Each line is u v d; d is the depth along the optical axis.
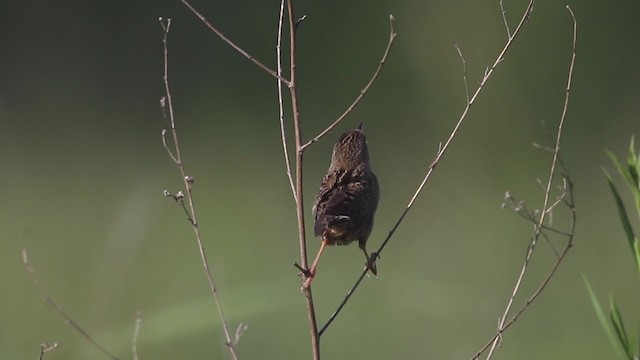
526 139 15.64
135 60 18.05
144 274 12.38
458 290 12.14
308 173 15.65
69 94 17.62
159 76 17.89
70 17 18.17
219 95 17.56
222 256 13.27
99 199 14.79
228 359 9.88
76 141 16.58
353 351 11.41
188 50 18.03
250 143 16.55
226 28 18.03
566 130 15.93
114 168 15.80
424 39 16.62
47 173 15.59
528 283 12.20
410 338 11.49
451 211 14.10
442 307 11.90
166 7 18.20
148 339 9.64
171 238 13.67
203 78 17.80
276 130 16.78
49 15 18.12
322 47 17.61
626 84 16.52
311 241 13.52
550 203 13.98
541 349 11.04
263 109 17.31
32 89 17.59
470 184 14.70
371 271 6.50
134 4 18.28
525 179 14.79
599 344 11.00
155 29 18.14
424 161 15.48
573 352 10.93
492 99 15.88
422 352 11.24
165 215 14.32
